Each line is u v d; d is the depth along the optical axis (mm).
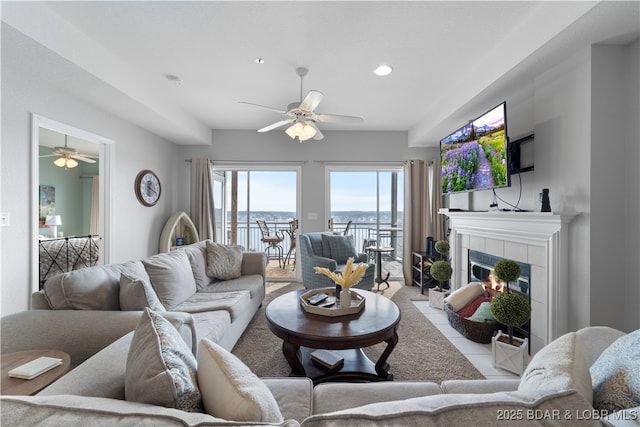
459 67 2660
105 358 1052
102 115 3094
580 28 1715
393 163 4727
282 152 4742
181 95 3322
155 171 4129
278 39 2232
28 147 2295
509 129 2773
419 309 3387
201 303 2361
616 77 1884
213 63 2598
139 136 3754
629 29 1723
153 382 772
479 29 2105
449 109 3211
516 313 2033
